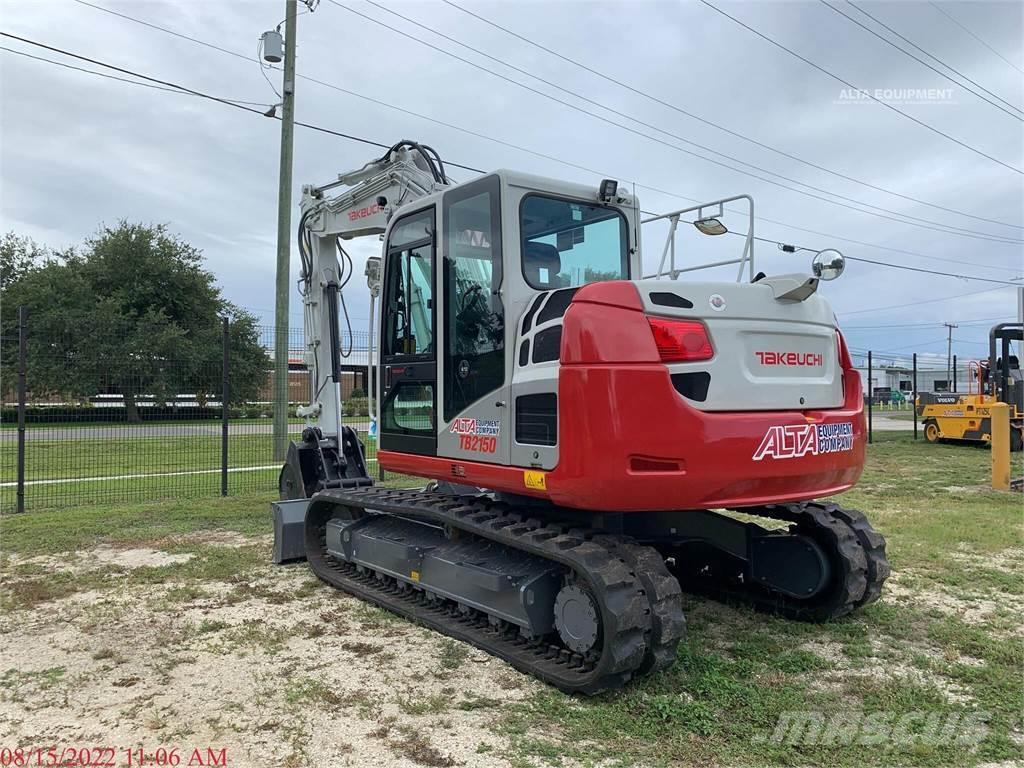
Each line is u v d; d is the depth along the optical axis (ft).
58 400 45.44
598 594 11.35
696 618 15.69
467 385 14.11
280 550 19.99
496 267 13.44
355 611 16.25
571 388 11.35
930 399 59.77
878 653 13.67
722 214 15.07
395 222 16.61
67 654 13.74
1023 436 51.08
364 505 17.53
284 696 11.87
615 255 15.56
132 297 98.94
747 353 12.08
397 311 16.56
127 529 24.62
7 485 35.42
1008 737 10.52
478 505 15.34
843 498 30.55
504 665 13.14
